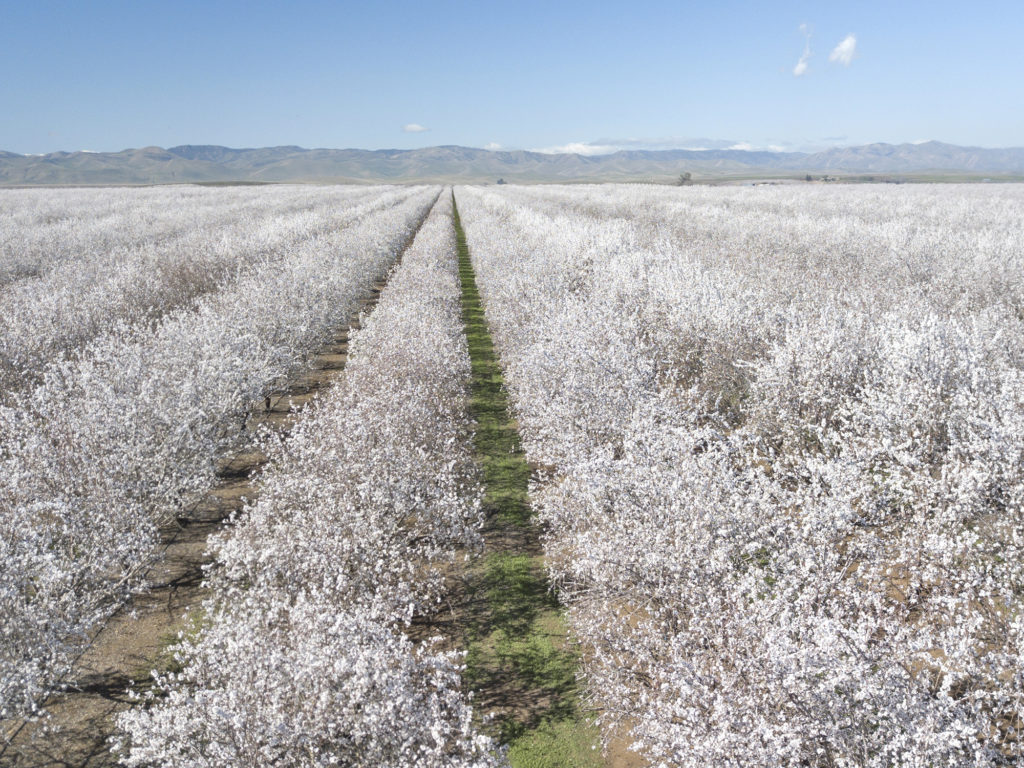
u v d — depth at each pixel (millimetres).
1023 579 5207
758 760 3512
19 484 6480
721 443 6207
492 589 7047
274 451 7598
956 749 3588
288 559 5473
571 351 9227
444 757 3828
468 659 6051
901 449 6273
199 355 10172
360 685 3871
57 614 5383
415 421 8227
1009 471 5789
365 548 5715
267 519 6227
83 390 8883
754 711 3863
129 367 8805
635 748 4418
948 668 4391
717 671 4238
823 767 3854
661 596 5109
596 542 5750
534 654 6121
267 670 4137
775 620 4551
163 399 8164
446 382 10430
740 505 5582
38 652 5062
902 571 5645
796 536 5188
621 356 9094
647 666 5215
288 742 3787
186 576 7141
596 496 6125
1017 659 4051
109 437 7336
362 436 6977
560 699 5594
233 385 9305
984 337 9492
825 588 4766
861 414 7082
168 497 7355
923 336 8047
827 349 8227
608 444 7184
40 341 11516
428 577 6703
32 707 4820
